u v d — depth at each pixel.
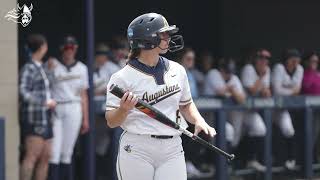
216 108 32.75
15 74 27.61
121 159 16.91
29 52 27.66
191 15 43.69
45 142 28.02
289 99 34.94
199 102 32.50
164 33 16.64
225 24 44.66
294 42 46.50
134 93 16.66
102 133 30.88
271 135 34.28
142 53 16.78
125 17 41.53
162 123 16.52
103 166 30.77
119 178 17.06
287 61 36.75
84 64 32.75
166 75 16.86
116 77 16.69
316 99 35.78
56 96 29.39
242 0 45.12
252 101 33.94
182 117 17.45
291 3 46.41
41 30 36.19
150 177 16.86
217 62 42.16
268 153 33.97
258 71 35.56
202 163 32.53
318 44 46.91
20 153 28.53
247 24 45.28
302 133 35.38
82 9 33.22
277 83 36.41
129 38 16.88
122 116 16.06
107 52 32.59
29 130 27.53
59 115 29.33
